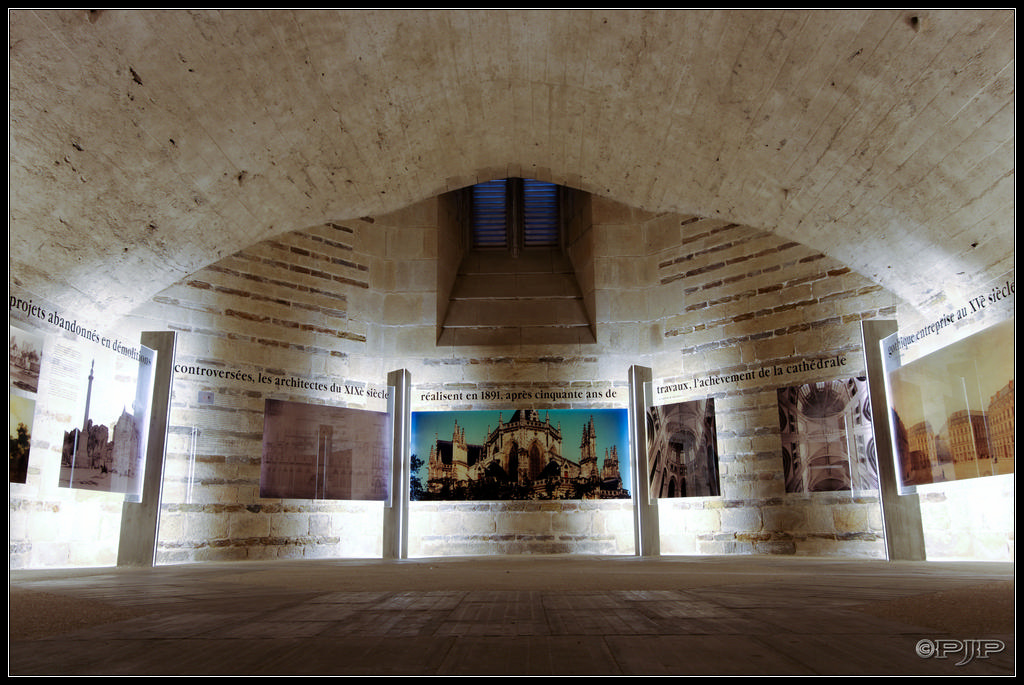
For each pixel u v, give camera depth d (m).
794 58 8.74
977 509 11.88
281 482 14.62
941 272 11.83
